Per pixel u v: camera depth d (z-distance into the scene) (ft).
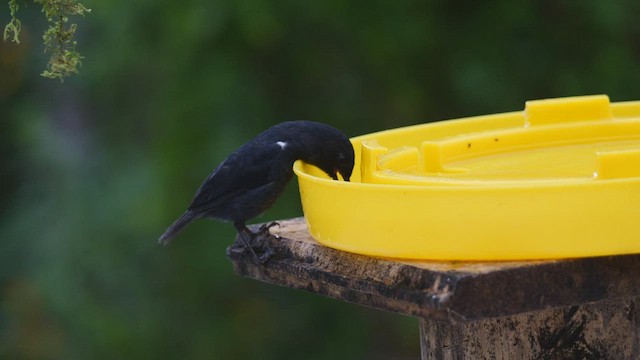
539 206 13.56
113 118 47.14
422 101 42.73
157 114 43.55
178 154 42.32
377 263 14.62
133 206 45.14
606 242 13.62
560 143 19.90
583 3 42.68
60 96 52.06
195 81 42.11
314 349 46.62
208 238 43.73
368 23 42.11
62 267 46.01
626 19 42.93
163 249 44.34
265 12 40.88
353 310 47.09
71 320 45.39
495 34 42.60
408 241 14.16
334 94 43.27
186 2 41.68
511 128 20.13
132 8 42.39
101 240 45.78
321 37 42.57
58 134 51.70
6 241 49.52
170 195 42.83
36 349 47.70
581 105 20.04
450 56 42.47
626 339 16.33
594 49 43.16
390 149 20.40
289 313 46.01
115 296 45.39
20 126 52.26
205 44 41.93
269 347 45.62
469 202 13.73
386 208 14.29
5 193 52.75
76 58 16.14
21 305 48.49
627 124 20.18
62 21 16.14
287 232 17.39
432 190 13.87
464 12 42.68
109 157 47.34
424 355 16.60
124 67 43.75
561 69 42.83
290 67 42.73
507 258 13.76
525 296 13.46
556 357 16.06
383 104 43.37
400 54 42.39
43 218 49.47
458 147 18.70
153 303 44.83
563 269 13.67
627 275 13.97
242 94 42.09
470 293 13.15
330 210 15.19
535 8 42.96
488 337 15.87
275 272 16.84
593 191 13.51
